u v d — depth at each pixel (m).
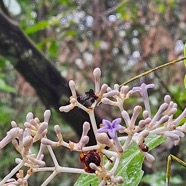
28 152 0.21
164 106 0.21
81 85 0.74
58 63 0.77
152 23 0.78
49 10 0.83
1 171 0.72
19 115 0.75
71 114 0.38
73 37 0.78
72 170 0.21
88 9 0.83
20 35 0.40
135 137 0.21
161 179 0.44
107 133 0.21
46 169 0.21
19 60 0.40
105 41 0.80
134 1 0.83
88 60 0.79
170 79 0.68
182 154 0.67
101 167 0.20
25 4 0.79
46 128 0.21
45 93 0.40
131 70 0.81
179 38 0.78
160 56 0.73
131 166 0.24
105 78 0.82
